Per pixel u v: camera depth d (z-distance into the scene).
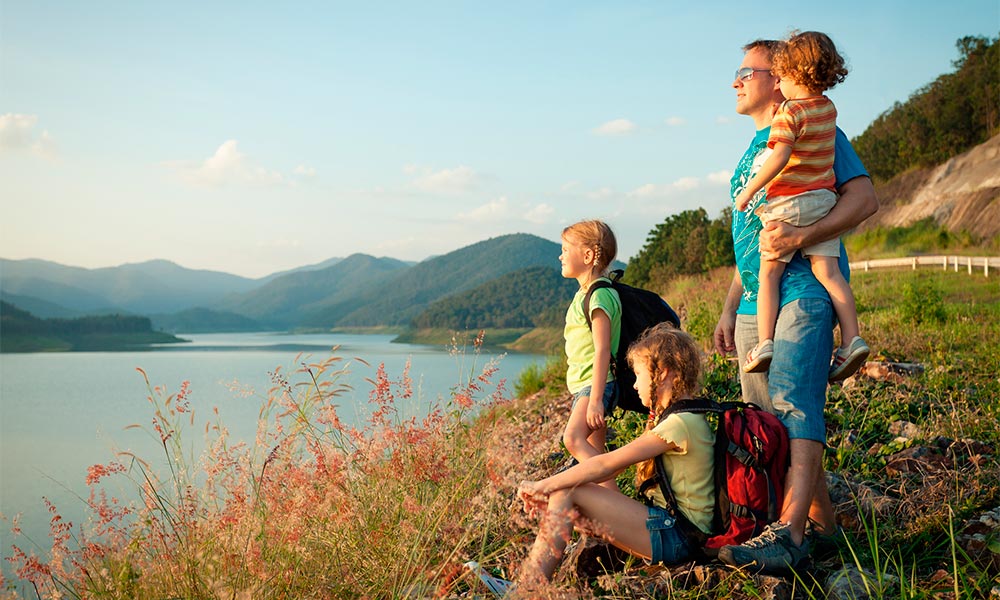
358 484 3.53
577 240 3.48
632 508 2.95
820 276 3.09
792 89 3.09
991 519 3.14
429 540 3.23
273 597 2.95
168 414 3.21
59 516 2.88
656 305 3.38
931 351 8.59
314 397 3.51
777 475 2.86
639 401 3.42
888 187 63.47
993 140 52.59
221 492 3.16
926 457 4.24
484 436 3.85
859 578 2.91
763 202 3.16
